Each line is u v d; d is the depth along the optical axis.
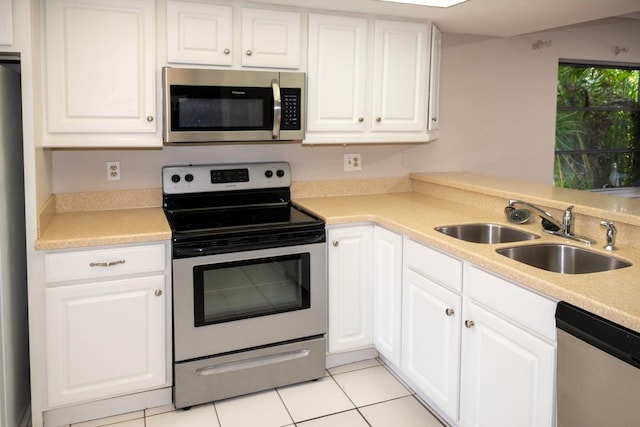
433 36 3.12
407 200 3.23
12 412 2.12
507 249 2.06
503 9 2.79
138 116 2.51
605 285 1.58
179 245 2.34
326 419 2.39
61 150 2.73
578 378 1.51
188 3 2.53
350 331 2.82
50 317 2.21
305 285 2.64
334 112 2.93
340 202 3.15
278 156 3.20
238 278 2.49
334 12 2.84
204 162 3.02
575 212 2.30
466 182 3.09
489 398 1.94
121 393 2.37
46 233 2.28
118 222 2.53
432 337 2.31
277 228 2.53
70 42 2.35
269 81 2.70
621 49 4.20
